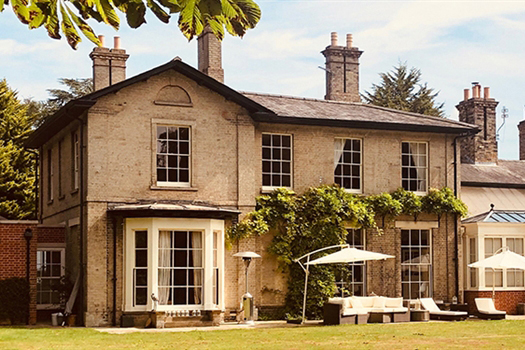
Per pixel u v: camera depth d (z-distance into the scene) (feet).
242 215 76.48
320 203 79.61
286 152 80.94
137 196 72.59
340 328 66.23
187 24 11.29
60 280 76.64
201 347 50.85
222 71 83.61
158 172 73.97
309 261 77.36
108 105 72.28
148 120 73.56
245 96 78.69
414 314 75.41
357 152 84.43
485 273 86.43
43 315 78.23
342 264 80.84
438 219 86.89
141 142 73.20
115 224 71.61
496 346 51.31
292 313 77.97
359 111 87.61
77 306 72.79
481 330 63.87
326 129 82.48
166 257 70.49
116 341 54.95
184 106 74.95
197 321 70.18
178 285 70.64
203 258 71.56
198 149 75.36
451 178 88.38
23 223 73.00
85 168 71.92
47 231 79.51
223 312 72.90
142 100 73.46
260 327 68.85
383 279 83.41
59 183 83.71
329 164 82.33
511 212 90.63
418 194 86.74
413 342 54.08
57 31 11.59
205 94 75.97
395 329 64.80
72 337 57.77
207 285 71.31
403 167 86.58
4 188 111.14
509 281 87.35
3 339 55.47
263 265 78.28
